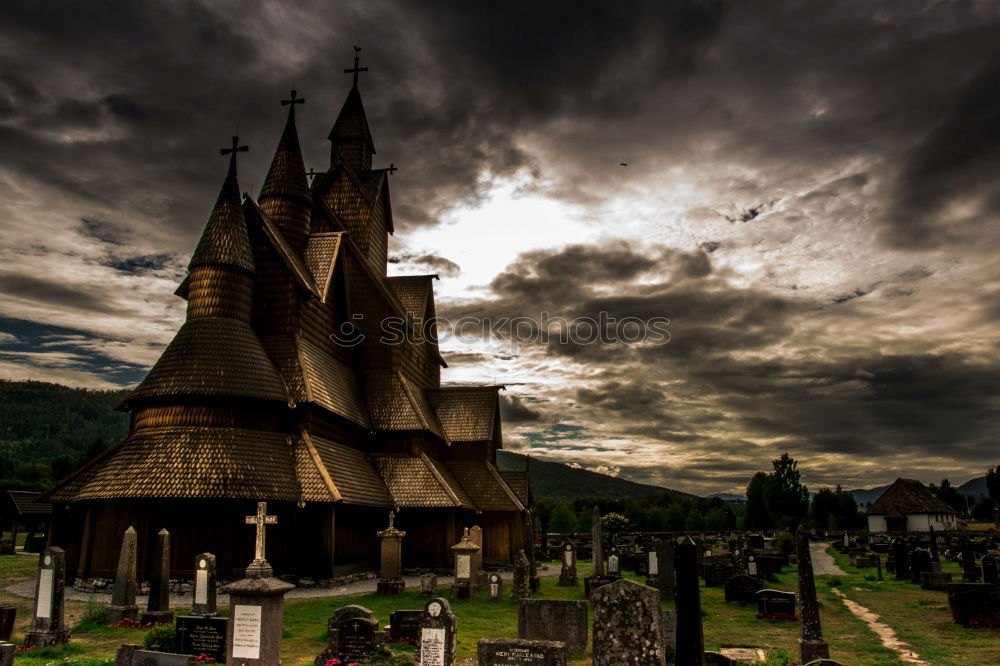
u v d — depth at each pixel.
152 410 32.59
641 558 41.56
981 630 20.47
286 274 39.00
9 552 49.22
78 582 29.97
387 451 43.47
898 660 16.41
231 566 30.06
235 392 32.53
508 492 46.66
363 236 50.22
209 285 35.00
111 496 29.00
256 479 30.80
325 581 32.44
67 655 16.42
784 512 94.06
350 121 54.78
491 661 13.62
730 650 17.95
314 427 36.12
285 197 42.66
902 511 109.06
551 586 35.12
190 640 16.36
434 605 14.34
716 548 65.00
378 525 40.78
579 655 17.11
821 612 24.67
